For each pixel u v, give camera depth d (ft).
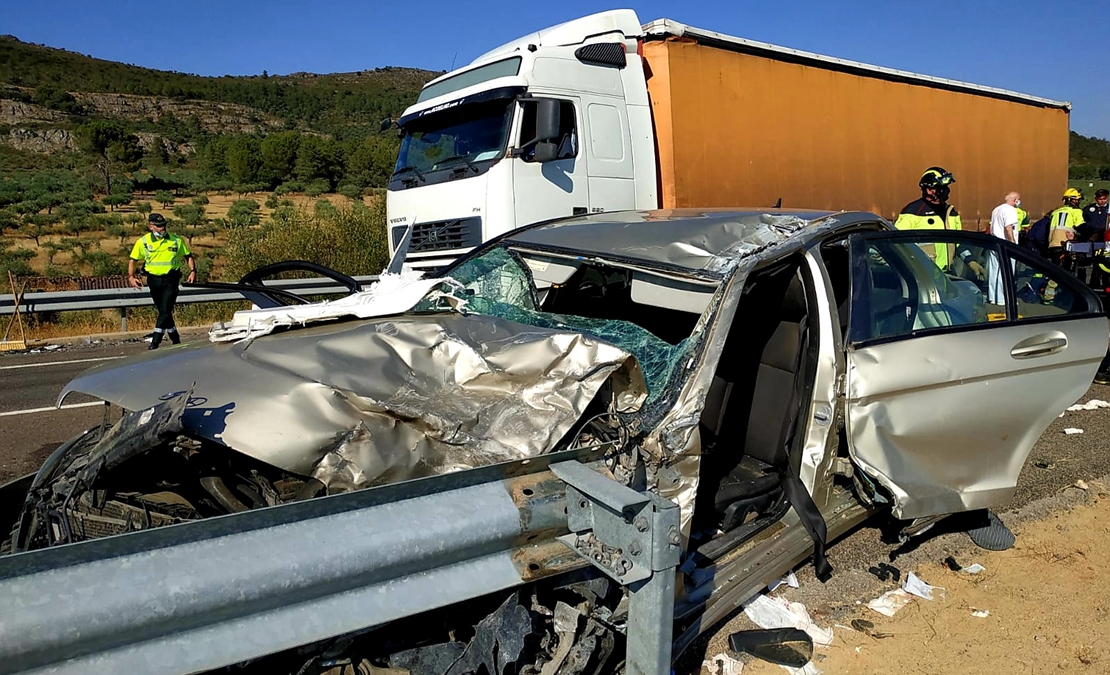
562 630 6.55
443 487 5.74
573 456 6.57
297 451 6.58
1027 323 11.29
